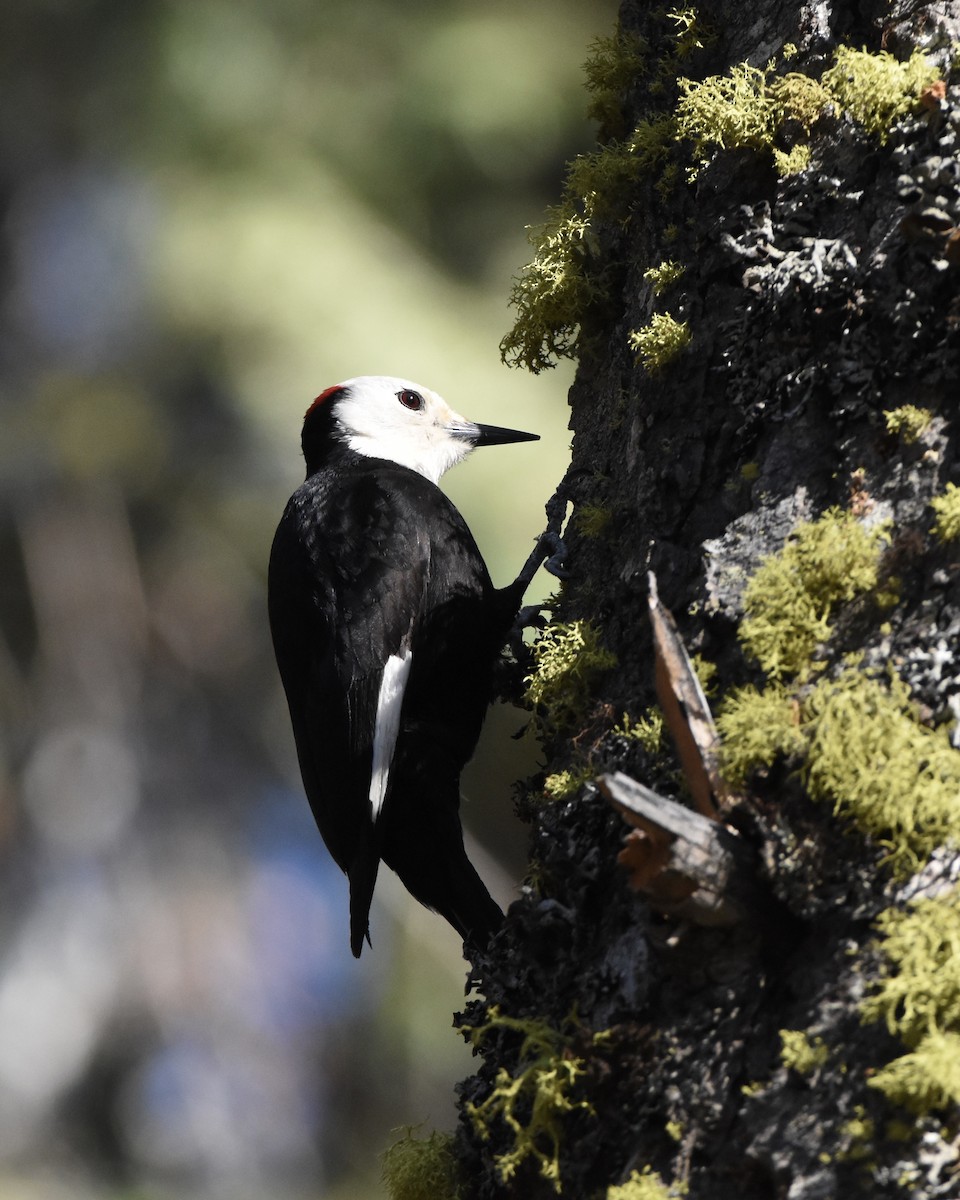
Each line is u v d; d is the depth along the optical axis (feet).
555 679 19.48
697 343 19.19
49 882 65.05
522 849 63.77
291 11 63.26
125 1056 64.85
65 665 63.62
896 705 15.12
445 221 63.82
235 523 62.13
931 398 16.49
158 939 65.36
